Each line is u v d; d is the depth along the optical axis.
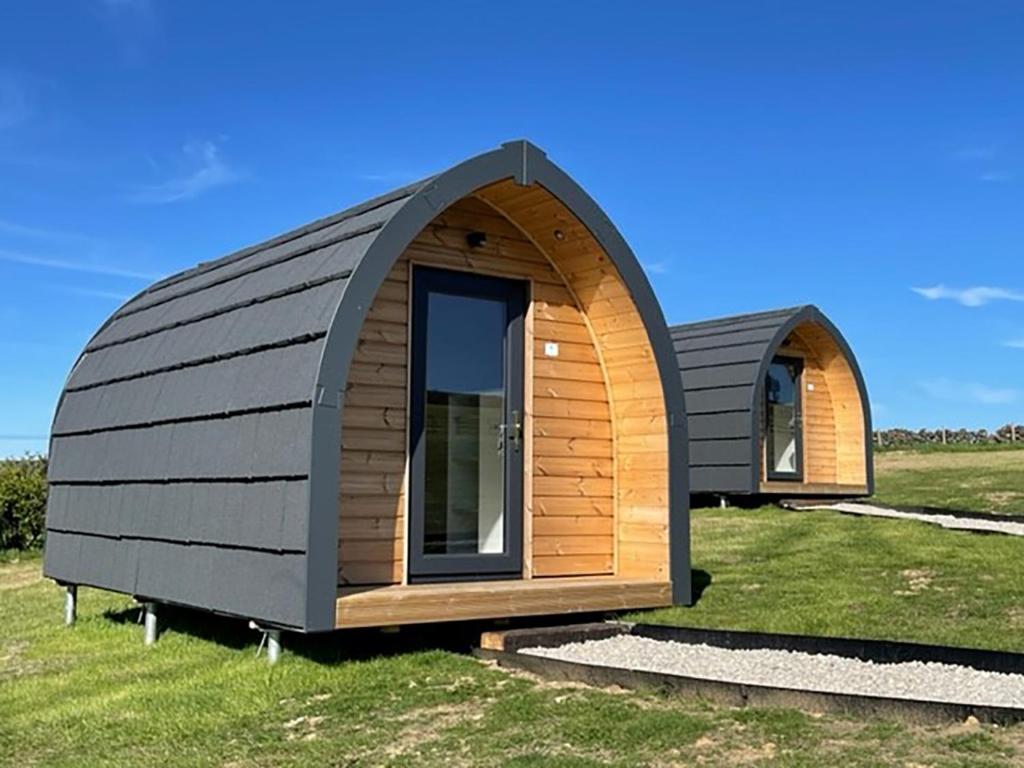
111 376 8.51
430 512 7.07
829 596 7.74
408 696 5.39
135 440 7.68
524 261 7.72
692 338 16.75
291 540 5.76
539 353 7.75
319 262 6.51
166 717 5.30
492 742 4.55
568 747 4.43
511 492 7.51
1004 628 6.45
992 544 9.69
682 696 5.11
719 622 6.98
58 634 8.12
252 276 7.41
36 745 5.06
